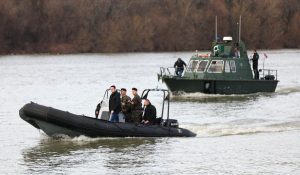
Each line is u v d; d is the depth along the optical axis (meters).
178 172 65.44
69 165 68.50
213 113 107.88
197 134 85.00
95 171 66.00
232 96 132.62
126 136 80.44
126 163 69.12
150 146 76.88
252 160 70.19
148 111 82.19
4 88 163.12
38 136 85.31
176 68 139.75
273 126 91.56
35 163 69.62
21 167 68.06
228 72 132.62
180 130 83.25
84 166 68.06
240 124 94.19
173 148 75.94
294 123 94.38
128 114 82.12
